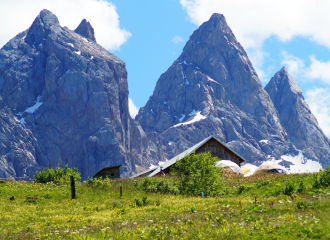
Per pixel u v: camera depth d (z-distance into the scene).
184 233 12.05
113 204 23.05
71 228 14.95
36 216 19.83
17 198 27.12
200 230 12.13
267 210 14.89
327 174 20.02
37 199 26.95
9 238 13.48
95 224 15.72
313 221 11.67
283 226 11.55
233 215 14.71
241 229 11.72
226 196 27.05
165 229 12.73
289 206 15.09
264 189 25.34
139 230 12.93
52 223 17.11
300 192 19.31
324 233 10.37
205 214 15.58
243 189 28.08
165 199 24.89
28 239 13.01
